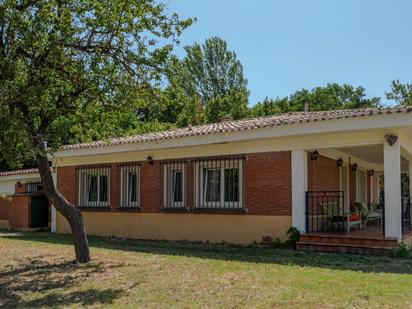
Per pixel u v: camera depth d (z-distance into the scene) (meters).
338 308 6.24
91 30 9.95
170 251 12.43
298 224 12.81
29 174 24.05
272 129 12.86
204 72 55.59
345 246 11.59
